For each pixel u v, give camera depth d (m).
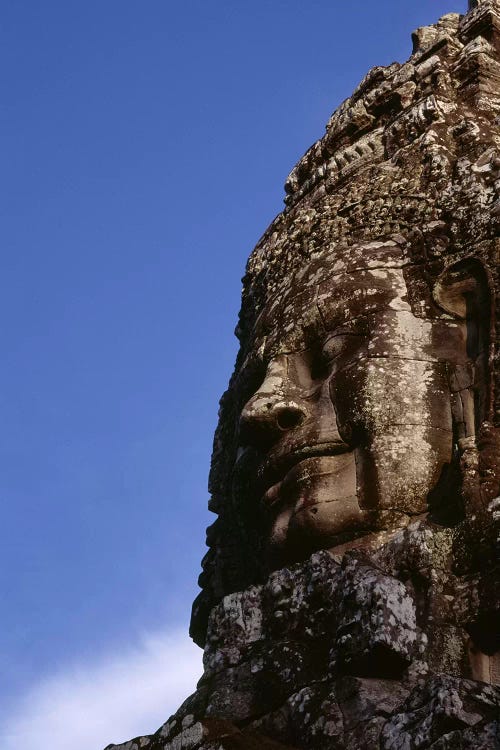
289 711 6.97
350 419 7.94
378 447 7.82
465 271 8.27
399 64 10.14
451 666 6.96
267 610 7.67
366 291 8.34
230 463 9.29
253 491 8.50
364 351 8.13
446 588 7.21
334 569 7.44
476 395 7.88
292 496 8.00
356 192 9.03
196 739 6.80
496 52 9.94
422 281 8.37
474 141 9.13
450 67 9.80
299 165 10.19
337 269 8.52
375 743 6.47
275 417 8.16
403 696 6.78
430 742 6.23
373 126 9.88
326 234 8.84
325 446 7.96
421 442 7.82
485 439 7.63
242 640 7.65
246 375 8.76
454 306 8.27
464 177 8.77
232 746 6.72
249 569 8.89
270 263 9.18
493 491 7.45
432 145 9.11
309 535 7.83
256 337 8.79
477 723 6.08
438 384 7.99
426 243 8.48
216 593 8.99
